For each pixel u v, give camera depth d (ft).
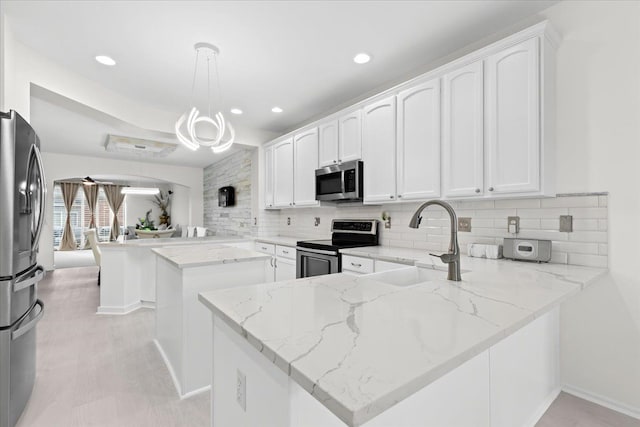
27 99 7.54
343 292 3.65
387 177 8.66
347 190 9.81
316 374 1.76
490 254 6.91
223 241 12.97
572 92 6.05
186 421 5.47
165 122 12.21
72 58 8.18
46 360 7.62
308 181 11.81
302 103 11.54
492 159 6.39
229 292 3.64
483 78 6.56
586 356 5.92
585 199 5.90
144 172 21.79
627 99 5.48
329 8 6.34
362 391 1.59
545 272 5.15
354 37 7.36
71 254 27.27
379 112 8.93
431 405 3.00
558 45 6.22
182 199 27.20
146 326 10.03
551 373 5.85
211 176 22.50
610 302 5.66
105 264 11.39
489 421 3.93
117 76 9.23
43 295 13.92
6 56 6.41
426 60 8.44
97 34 7.14
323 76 9.36
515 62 6.07
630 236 5.46
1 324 5.08
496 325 2.60
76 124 12.69
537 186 5.77
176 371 6.66
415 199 7.89
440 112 7.36
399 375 1.76
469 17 6.66
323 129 11.10
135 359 7.70
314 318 2.74
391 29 7.06
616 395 5.59
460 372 3.38
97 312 11.43
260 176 14.90
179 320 6.43
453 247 4.36
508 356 4.38
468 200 7.35
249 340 2.39
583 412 5.52
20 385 5.53
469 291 3.74
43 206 6.43
